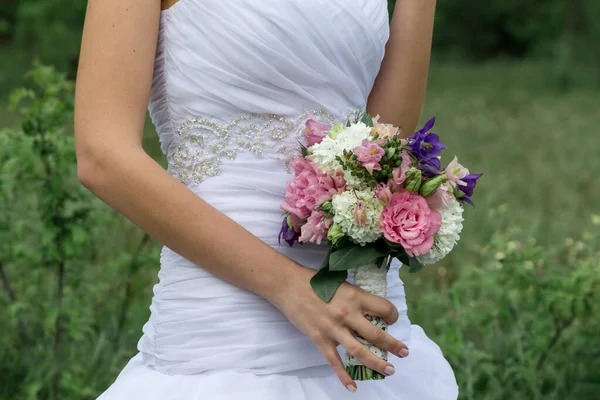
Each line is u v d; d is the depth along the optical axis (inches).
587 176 395.2
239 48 90.7
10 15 786.8
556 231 285.6
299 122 93.1
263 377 88.4
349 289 84.3
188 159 93.7
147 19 89.8
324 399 89.4
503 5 1159.6
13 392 171.0
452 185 84.0
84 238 167.2
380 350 84.9
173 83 93.4
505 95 754.2
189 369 89.3
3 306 192.5
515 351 173.0
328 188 83.6
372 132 85.0
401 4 106.4
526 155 455.2
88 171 86.2
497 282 181.3
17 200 181.2
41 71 170.4
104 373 173.8
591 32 902.4
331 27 92.3
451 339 170.9
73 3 670.5
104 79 87.1
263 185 91.9
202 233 85.1
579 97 747.4
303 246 92.1
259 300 89.3
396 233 82.0
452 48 1184.8
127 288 188.7
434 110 624.1
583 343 177.6
